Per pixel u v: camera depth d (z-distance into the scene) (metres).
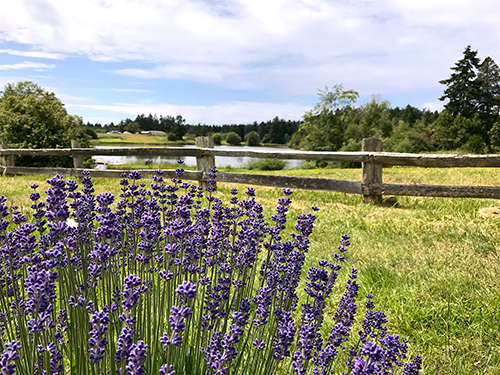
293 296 1.98
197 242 1.92
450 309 2.79
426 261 3.69
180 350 1.63
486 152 52.66
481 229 4.54
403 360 2.20
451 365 2.19
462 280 3.17
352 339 2.41
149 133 135.38
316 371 1.57
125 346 1.06
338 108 57.84
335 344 1.70
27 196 6.98
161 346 1.67
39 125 19.52
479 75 62.97
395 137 57.59
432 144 60.25
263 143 126.69
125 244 2.12
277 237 2.04
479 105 61.75
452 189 5.93
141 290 1.21
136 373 0.98
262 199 7.49
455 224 5.01
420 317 2.77
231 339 1.26
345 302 2.13
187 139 128.38
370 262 3.74
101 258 1.51
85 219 1.94
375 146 6.75
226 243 2.33
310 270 1.88
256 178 7.79
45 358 1.33
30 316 1.61
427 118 99.62
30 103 19.78
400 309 2.88
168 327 1.71
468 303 2.87
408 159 6.22
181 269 1.88
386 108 61.97
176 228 1.70
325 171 21.66
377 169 6.73
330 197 7.69
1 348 1.48
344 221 5.54
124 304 1.18
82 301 1.43
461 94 62.38
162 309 1.61
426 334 2.56
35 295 1.17
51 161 19.30
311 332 1.36
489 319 2.62
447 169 16.80
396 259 3.84
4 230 1.48
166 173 8.64
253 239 2.14
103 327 1.08
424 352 2.37
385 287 3.27
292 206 6.77
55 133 20.12
